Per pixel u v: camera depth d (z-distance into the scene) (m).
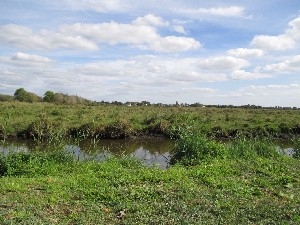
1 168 11.91
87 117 31.81
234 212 7.97
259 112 48.22
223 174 11.73
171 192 9.36
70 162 13.26
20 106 39.62
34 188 9.53
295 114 44.19
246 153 15.20
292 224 7.18
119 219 7.53
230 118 34.59
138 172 11.59
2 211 7.31
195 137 15.54
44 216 7.38
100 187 9.66
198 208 8.12
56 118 30.23
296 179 11.20
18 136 24.70
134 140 26.06
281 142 26.12
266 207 8.27
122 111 39.97
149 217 7.55
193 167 12.93
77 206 8.20
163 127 27.47
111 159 14.21
